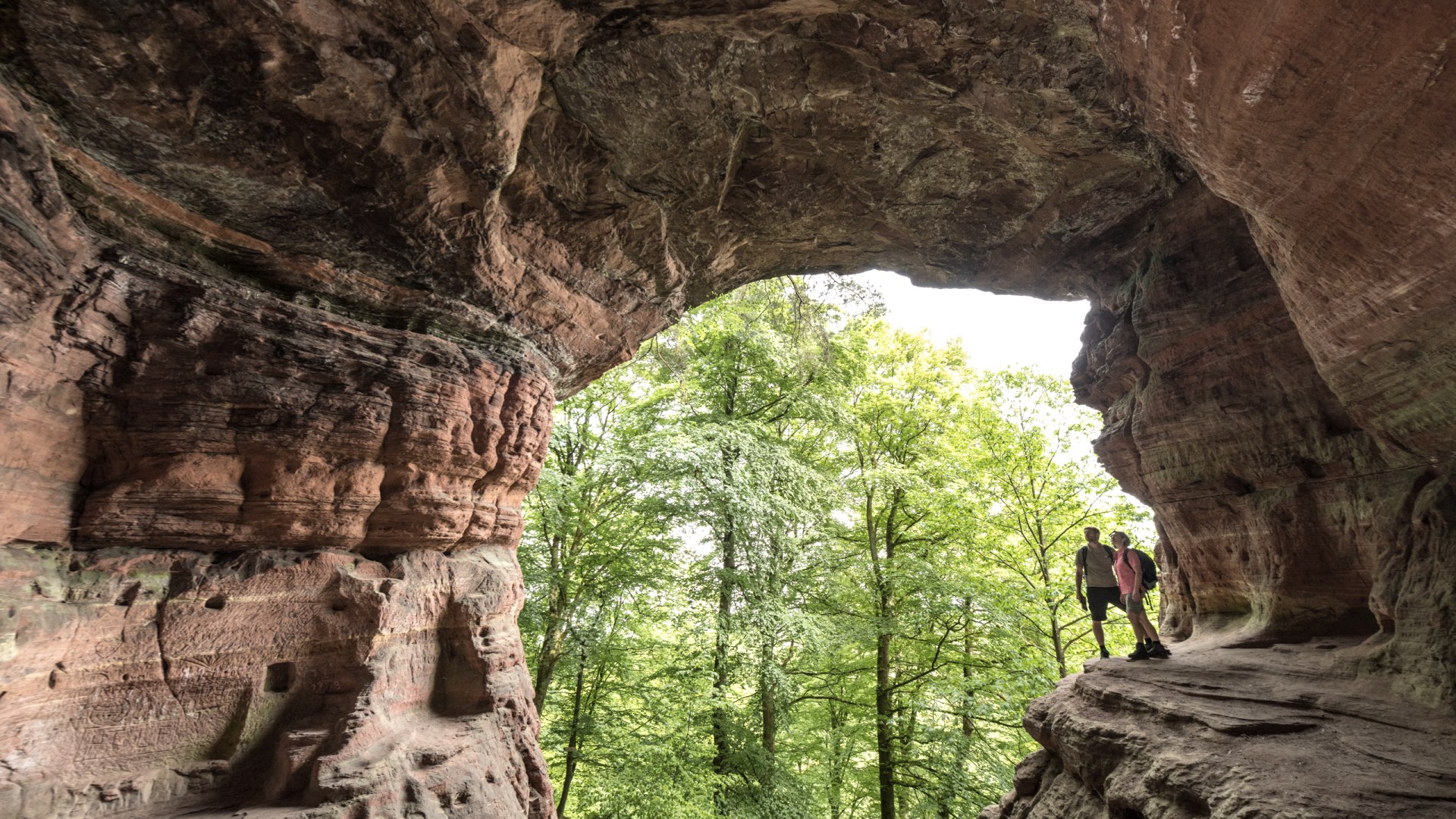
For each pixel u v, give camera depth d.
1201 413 8.70
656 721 15.39
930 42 7.14
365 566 7.34
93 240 5.95
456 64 6.06
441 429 7.67
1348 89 3.74
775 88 8.03
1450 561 5.40
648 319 11.20
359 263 7.63
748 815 14.58
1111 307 10.80
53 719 5.08
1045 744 8.13
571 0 6.29
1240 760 5.12
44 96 5.36
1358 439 6.99
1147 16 4.56
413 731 6.98
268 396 6.51
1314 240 4.95
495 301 8.80
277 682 6.51
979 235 10.96
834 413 18.61
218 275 6.96
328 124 6.19
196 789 5.76
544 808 8.21
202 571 6.18
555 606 15.31
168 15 5.08
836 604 18.39
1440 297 4.47
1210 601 9.24
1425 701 5.21
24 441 5.20
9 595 4.93
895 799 18.56
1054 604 17.78
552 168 8.41
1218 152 4.97
